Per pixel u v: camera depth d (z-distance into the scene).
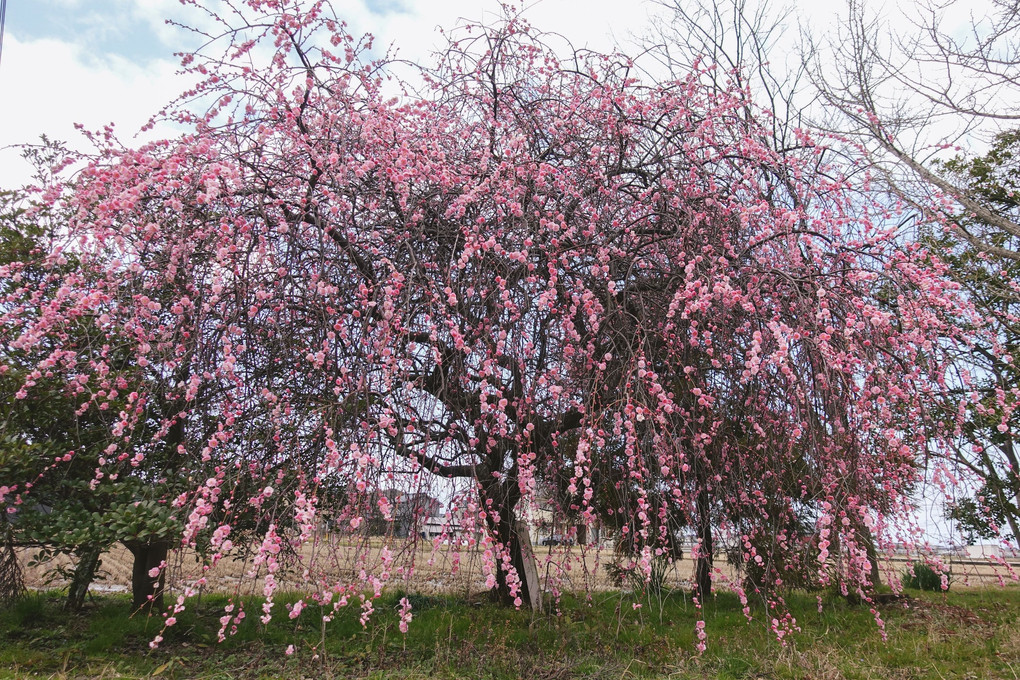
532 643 4.66
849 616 6.20
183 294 3.25
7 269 3.40
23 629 4.73
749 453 4.01
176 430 4.09
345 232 3.62
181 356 3.05
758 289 3.58
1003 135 8.00
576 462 3.41
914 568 8.82
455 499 3.64
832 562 4.27
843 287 3.79
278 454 3.42
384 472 3.20
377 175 3.87
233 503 3.39
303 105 3.71
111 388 3.48
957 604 7.12
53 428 4.57
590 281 4.12
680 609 5.59
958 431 3.79
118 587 8.09
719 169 4.56
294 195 3.67
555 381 3.85
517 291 3.85
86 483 4.43
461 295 3.68
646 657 4.52
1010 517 4.25
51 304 3.13
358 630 5.14
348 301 3.59
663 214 4.14
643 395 3.43
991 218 6.45
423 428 3.53
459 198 3.76
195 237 3.21
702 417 3.83
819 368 3.52
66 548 4.20
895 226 4.23
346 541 3.21
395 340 3.30
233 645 4.73
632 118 4.62
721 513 3.86
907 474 4.03
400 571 3.29
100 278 3.23
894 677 4.31
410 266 3.58
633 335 3.77
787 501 3.95
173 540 3.74
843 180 4.45
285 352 3.38
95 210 3.23
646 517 3.44
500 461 4.18
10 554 4.86
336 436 3.15
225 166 3.25
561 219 4.02
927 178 6.07
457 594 6.29
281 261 3.48
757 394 3.97
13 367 4.05
